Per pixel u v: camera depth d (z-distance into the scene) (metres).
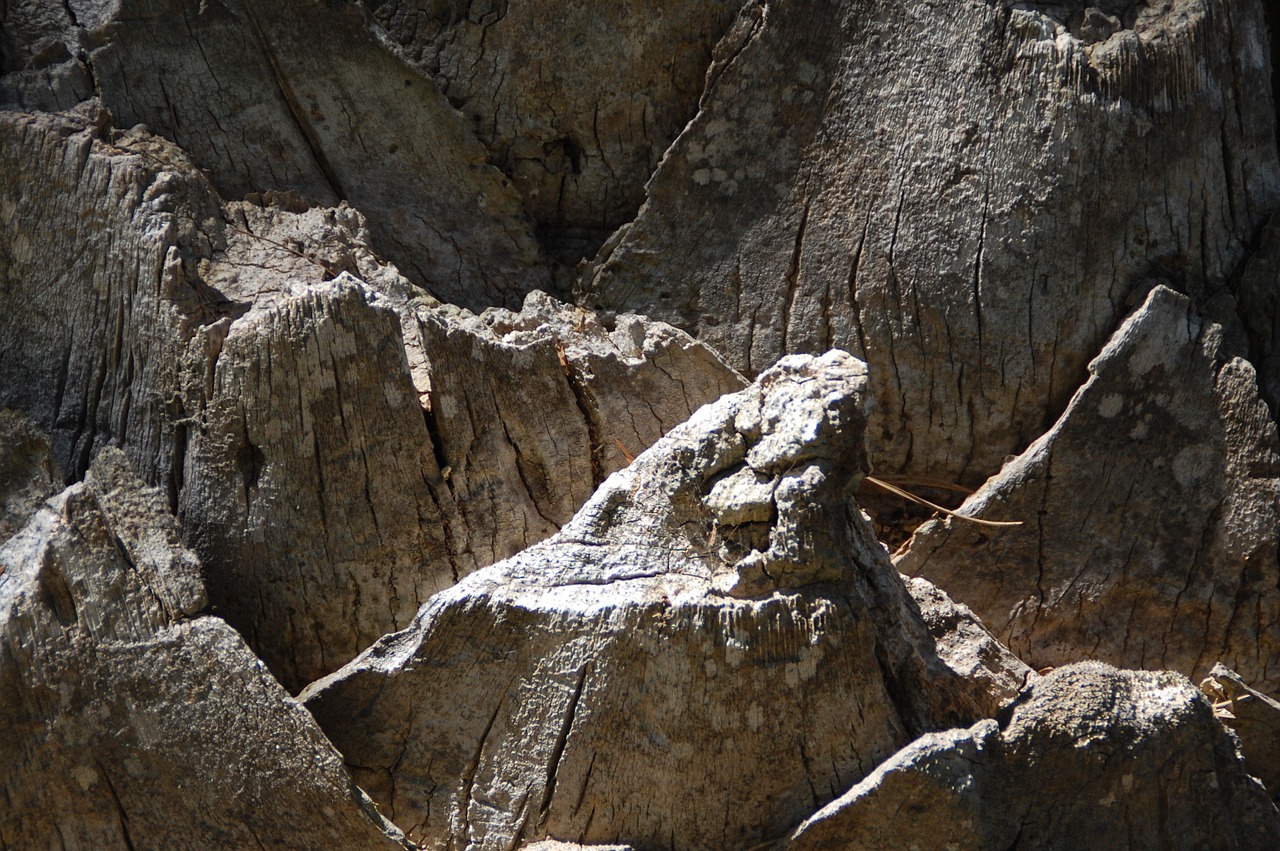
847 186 10.98
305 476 9.41
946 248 10.84
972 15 10.75
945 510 10.73
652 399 10.34
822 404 8.42
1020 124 10.71
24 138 9.80
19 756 8.06
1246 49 11.23
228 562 9.53
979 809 8.46
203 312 9.60
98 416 9.88
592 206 12.00
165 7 10.78
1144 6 11.09
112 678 8.12
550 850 8.45
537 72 11.51
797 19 10.94
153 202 9.70
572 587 8.61
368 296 9.30
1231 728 9.59
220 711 8.17
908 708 8.85
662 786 8.62
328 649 9.73
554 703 8.53
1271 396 10.98
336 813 8.24
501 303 11.68
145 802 8.30
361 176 11.36
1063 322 10.90
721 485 8.69
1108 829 8.86
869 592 8.95
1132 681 9.17
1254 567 10.70
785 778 8.66
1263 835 9.05
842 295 11.02
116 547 8.27
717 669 8.41
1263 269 11.07
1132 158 10.77
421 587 9.75
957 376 11.05
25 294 9.99
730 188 11.20
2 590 8.12
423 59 11.57
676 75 11.54
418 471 9.59
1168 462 10.75
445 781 8.77
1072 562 10.90
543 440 9.98
